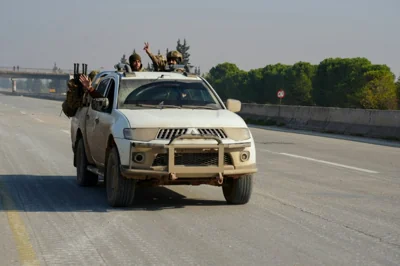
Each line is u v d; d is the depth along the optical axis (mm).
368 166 14805
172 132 8484
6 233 7340
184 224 7848
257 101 134250
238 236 7195
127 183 8742
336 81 105500
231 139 8688
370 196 10305
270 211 8812
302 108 31641
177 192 10555
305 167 14453
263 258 6227
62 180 12070
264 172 13461
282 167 14422
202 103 9773
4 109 52062
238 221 8078
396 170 14070
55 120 34875
